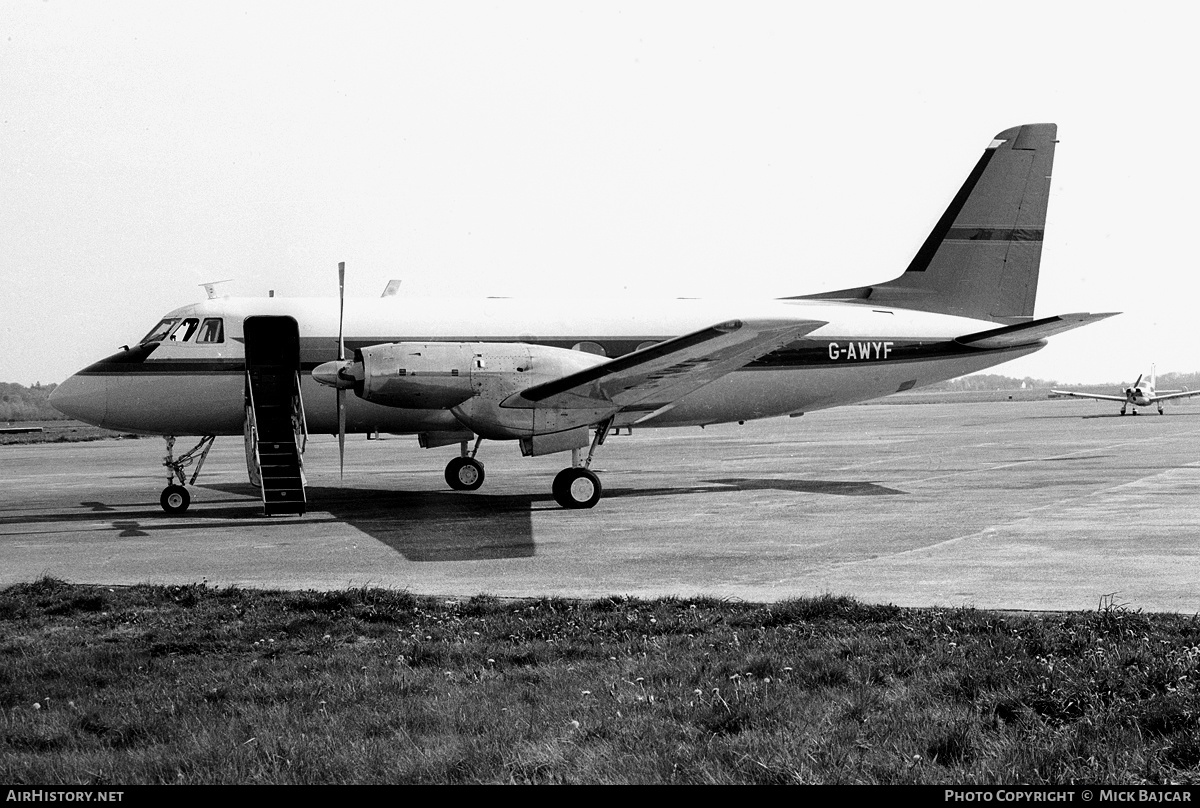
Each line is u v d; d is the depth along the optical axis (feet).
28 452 148.15
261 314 64.18
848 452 109.60
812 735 20.62
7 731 21.72
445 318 65.51
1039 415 230.68
